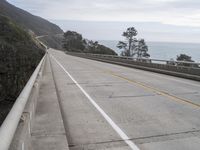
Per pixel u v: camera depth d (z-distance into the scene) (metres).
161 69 21.06
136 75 18.83
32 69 21.77
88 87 12.74
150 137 5.75
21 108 4.09
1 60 17.98
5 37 38.41
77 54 66.06
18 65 18.73
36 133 5.40
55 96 9.46
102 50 99.31
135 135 5.87
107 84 13.84
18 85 13.75
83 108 8.30
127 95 10.60
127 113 7.70
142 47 110.25
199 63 16.73
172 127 6.43
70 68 24.94
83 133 5.99
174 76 18.47
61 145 4.84
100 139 5.62
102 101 9.38
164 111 7.96
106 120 6.98
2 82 13.56
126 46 111.12
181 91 11.66
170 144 5.37
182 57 55.09
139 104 8.91
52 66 27.41
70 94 10.78
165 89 12.21
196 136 5.83
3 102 11.96
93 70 22.89
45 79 14.64
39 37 154.00
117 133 5.99
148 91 11.61
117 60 33.44
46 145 4.83
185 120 7.04
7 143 2.86
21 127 4.10
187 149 5.12
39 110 7.29
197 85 13.73
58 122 6.16
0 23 44.38
